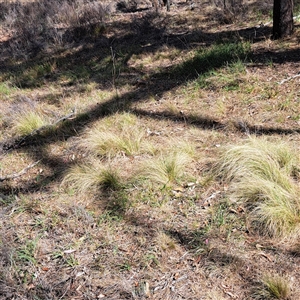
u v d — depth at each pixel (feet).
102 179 13.94
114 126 17.84
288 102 17.58
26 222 12.67
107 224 12.28
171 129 17.30
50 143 17.40
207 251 10.93
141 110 19.29
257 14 31.50
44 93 23.47
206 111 18.33
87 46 31.07
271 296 9.50
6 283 10.37
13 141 17.76
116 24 35.14
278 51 23.13
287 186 12.26
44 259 11.23
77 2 40.63
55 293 10.21
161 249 11.14
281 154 13.64
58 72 26.89
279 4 24.12
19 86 25.20
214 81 20.71
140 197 13.17
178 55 25.93
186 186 13.53
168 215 12.39
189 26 32.09
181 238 11.50
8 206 13.32
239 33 27.73
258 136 15.69
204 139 16.14
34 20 38.29
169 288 10.07
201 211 12.42
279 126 16.20
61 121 19.13
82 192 13.70
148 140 16.60
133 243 11.51
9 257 10.96
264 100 18.40
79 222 12.43
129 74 24.47
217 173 13.80
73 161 15.75
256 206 12.05
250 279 10.05
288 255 10.53
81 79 24.61
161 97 20.47
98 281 10.44
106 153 15.76
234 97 19.11
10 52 32.65
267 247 10.84
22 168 15.90
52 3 41.39
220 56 22.70
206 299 9.69
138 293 9.99
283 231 11.03
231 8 32.35
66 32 33.86
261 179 12.41
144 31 32.07
